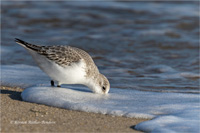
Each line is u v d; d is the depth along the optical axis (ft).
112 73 44.96
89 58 33.06
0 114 26.68
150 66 48.83
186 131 24.38
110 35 64.75
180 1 88.17
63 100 30.22
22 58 50.72
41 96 30.81
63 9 82.43
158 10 80.79
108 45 58.75
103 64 49.06
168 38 63.62
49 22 72.64
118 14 78.48
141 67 48.29
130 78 42.83
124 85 39.42
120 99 32.22
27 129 24.07
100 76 33.68
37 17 75.56
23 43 31.19
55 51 31.32
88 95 32.68
